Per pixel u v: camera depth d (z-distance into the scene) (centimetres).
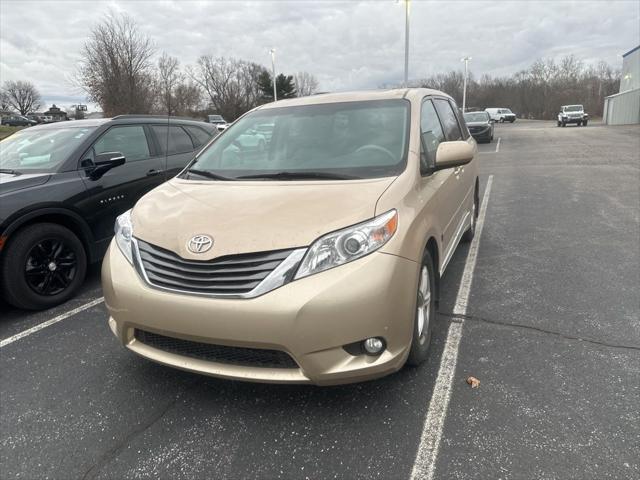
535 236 610
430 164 343
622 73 5128
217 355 254
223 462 235
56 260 434
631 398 268
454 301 412
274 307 232
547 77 7706
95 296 457
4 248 396
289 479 223
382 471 225
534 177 1138
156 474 230
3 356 348
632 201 801
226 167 351
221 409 276
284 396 284
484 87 8631
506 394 277
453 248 414
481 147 2123
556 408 262
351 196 272
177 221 273
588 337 340
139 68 3550
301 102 402
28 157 483
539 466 222
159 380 309
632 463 221
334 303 233
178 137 608
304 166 328
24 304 414
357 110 369
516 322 368
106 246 485
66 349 356
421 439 244
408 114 355
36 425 269
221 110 7081
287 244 241
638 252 524
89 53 3434
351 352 243
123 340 280
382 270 244
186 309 245
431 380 294
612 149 1741
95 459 241
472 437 243
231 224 257
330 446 242
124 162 480
